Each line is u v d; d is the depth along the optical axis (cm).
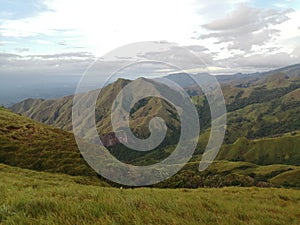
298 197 2323
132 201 1007
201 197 1856
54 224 718
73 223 736
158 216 860
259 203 1964
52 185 2273
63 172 4144
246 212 1266
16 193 1286
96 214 813
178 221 845
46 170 4241
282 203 2078
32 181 2462
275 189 2730
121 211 844
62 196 1185
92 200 998
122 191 1647
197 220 928
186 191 2502
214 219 972
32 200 914
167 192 2159
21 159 4597
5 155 4659
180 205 1130
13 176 2706
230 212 1223
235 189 2677
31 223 730
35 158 4638
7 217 769
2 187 1630
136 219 782
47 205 877
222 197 2094
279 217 1358
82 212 808
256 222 1098
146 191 1944
